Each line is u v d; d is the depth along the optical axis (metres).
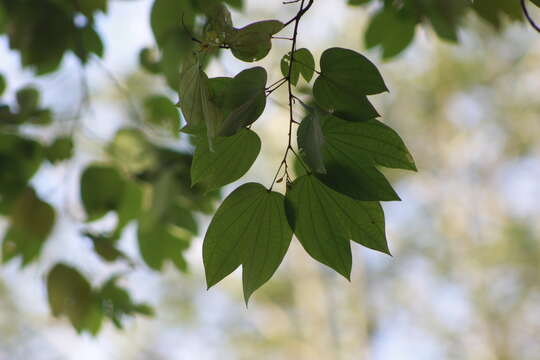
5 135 1.90
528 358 5.18
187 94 1.33
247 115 1.33
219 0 1.65
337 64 1.34
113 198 1.95
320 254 1.38
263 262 1.37
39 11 1.74
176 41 1.66
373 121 1.35
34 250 1.94
